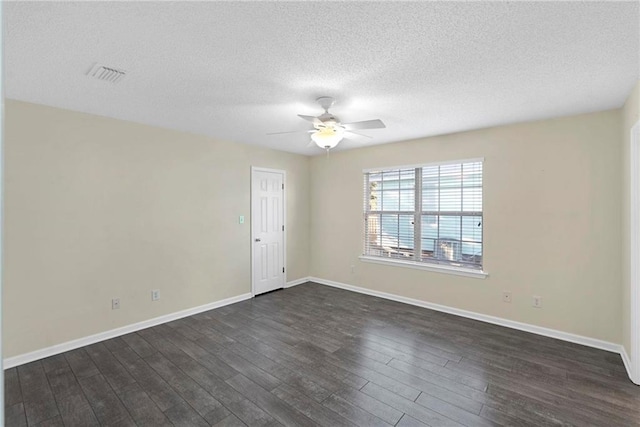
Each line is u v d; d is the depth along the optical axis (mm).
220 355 2920
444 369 2662
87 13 1546
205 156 4129
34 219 2838
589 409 2141
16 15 1554
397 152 4461
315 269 5598
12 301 2730
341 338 3283
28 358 2797
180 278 3891
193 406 2195
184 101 2781
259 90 2516
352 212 5035
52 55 1972
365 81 2346
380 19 1604
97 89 2504
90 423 2035
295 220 5402
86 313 3143
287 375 2578
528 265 3428
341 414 2107
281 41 1812
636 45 1834
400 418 2064
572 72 2195
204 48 1889
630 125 2557
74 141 3053
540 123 3332
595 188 3055
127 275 3430
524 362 2768
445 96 2645
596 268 3055
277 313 4043
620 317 2945
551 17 1583
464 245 3957
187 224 3953
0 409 494
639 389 2357
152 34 1742
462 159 3863
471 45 1850
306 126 3611
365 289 4895
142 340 3246
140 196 3523
